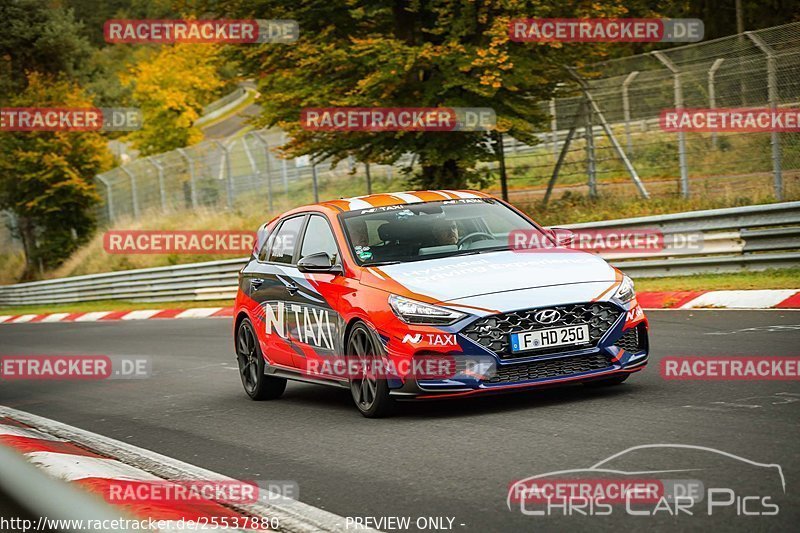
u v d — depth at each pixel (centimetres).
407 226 1423
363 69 3559
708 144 4219
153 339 3108
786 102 3319
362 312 1286
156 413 1602
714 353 1546
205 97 9656
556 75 3762
